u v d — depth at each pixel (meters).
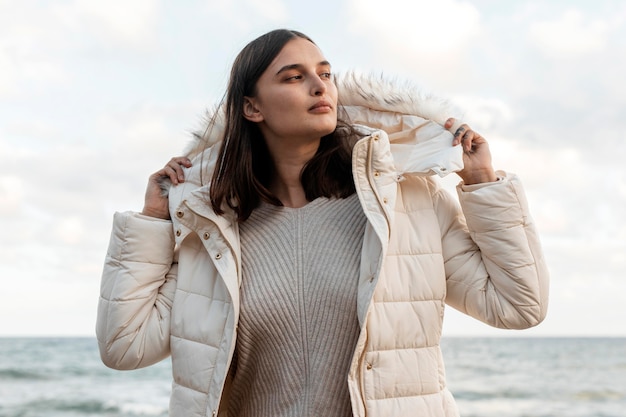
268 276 2.08
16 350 34.78
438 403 1.98
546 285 2.08
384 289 1.98
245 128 2.21
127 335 2.17
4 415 16.69
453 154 2.08
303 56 2.12
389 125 2.32
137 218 2.23
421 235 2.10
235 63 2.25
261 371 2.07
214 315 2.08
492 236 2.07
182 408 2.06
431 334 2.02
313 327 2.02
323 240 2.10
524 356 33.16
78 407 17.45
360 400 1.90
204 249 2.19
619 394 20.88
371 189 2.04
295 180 2.23
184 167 2.35
